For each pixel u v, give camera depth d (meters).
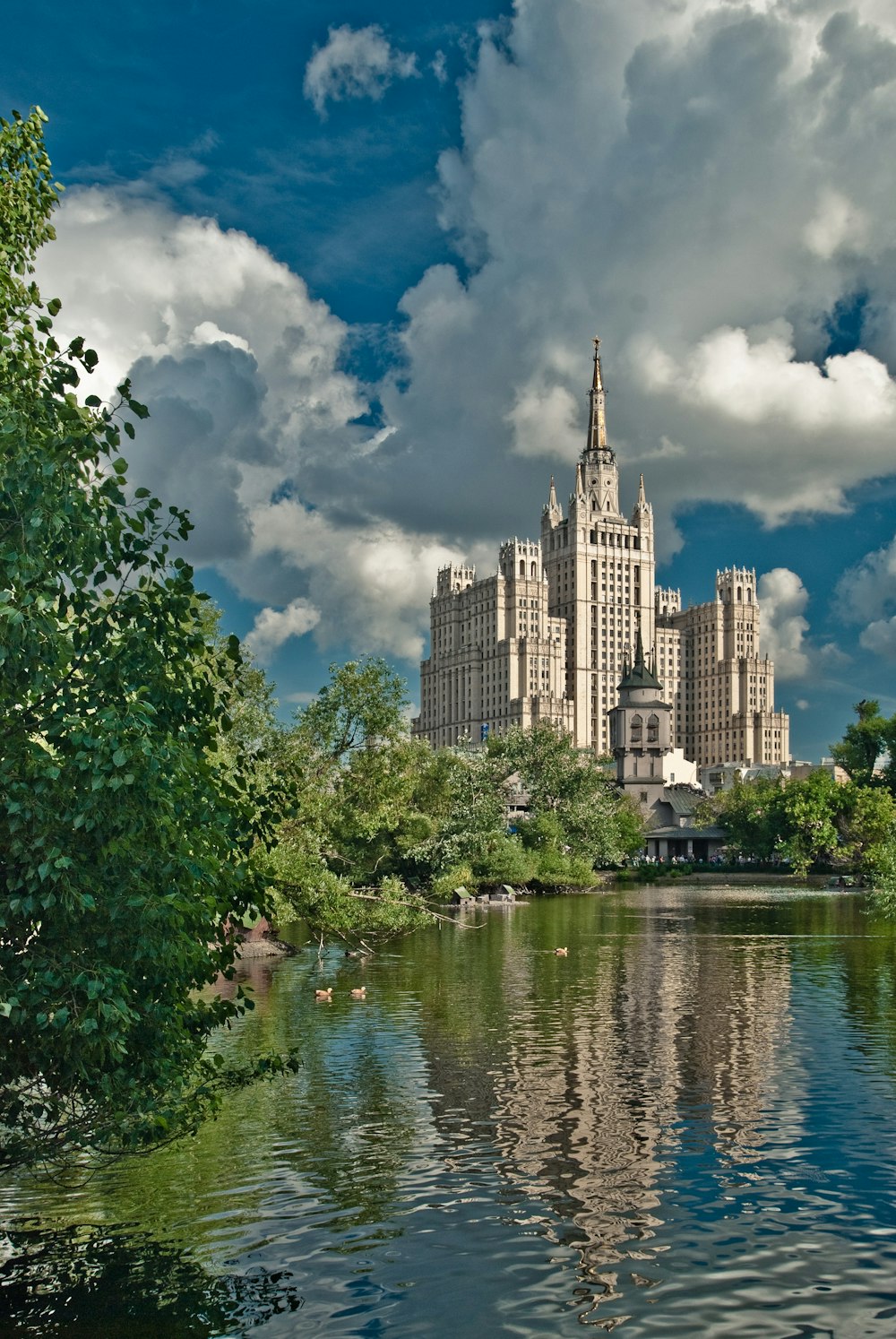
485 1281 20.98
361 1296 20.36
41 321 18.14
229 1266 21.69
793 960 66.50
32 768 16.27
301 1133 30.11
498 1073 36.75
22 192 24.25
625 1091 34.34
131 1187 25.98
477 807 118.94
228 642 19.48
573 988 55.44
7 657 16.17
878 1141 29.06
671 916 101.00
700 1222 23.73
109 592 18.30
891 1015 47.06
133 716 16.61
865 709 191.12
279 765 56.50
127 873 17.11
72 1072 17.14
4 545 16.39
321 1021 46.28
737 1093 33.94
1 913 16.47
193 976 19.36
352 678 60.06
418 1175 26.70
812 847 162.38
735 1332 19.05
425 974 60.81
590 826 146.25
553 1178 26.50
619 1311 19.77
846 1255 22.08
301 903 57.81
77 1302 20.20
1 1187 26.03
